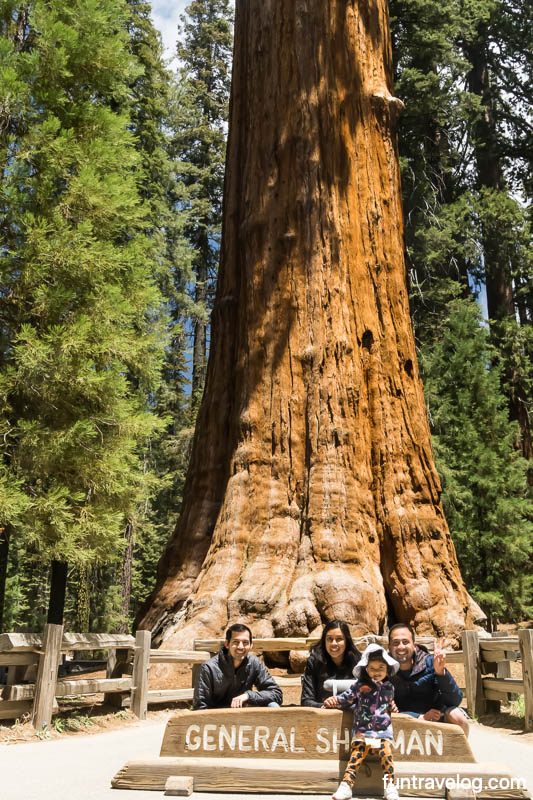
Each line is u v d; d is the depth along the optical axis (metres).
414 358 13.79
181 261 31.36
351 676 5.30
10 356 12.47
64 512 11.52
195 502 13.84
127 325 14.19
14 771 5.15
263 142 14.34
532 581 20.70
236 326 14.84
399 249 14.24
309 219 13.55
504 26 34.41
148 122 25.94
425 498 12.67
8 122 12.74
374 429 12.79
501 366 26.03
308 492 11.99
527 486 23.14
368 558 11.60
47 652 7.14
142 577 34.50
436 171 31.45
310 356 12.81
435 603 11.75
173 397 33.41
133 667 8.95
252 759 4.63
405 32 27.16
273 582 11.14
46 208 12.77
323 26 14.52
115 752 6.09
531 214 31.95
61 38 13.12
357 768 4.34
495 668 9.40
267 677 5.61
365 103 14.50
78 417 12.48
